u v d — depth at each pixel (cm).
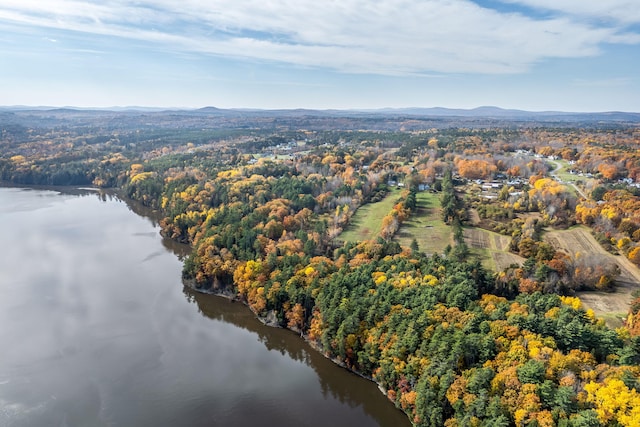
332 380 9475
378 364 9088
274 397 8888
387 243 13012
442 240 14175
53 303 12344
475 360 7644
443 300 9350
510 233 14288
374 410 8594
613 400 5984
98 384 9000
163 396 8750
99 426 7869
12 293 12825
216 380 9344
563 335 7650
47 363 9588
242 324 11875
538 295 9444
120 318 11712
